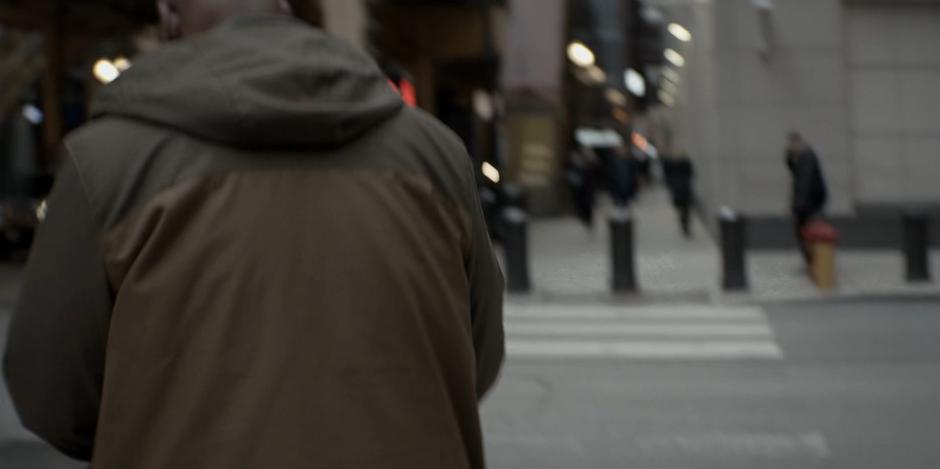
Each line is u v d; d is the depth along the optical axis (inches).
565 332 442.9
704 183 962.1
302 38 64.9
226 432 57.2
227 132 60.1
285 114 59.6
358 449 57.7
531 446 261.3
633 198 1133.1
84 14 1122.7
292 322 59.0
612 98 1827.0
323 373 58.4
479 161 1370.6
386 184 63.5
